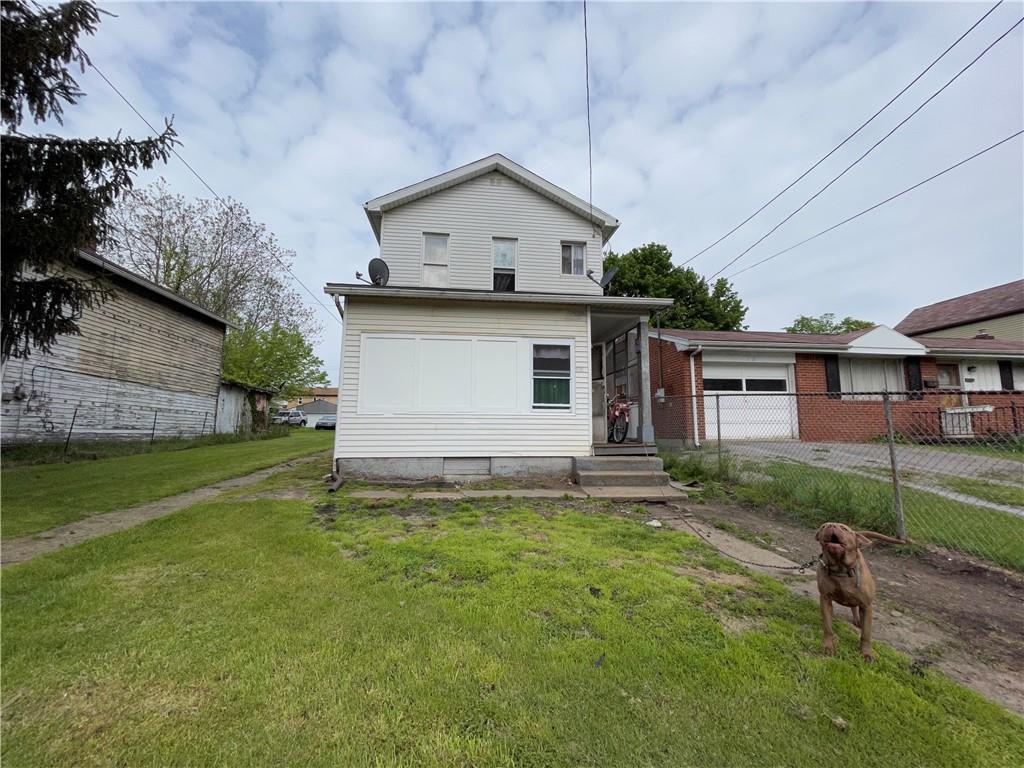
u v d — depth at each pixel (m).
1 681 2.02
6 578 3.21
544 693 2.02
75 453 10.27
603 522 5.11
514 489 7.07
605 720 1.85
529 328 8.32
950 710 1.96
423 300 8.00
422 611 2.79
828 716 1.90
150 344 13.92
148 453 12.15
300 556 3.77
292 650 2.32
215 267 22.48
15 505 5.66
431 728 1.78
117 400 12.56
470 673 2.15
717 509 5.88
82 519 5.05
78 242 5.51
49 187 5.11
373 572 3.46
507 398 8.13
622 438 9.38
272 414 28.20
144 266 20.64
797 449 9.85
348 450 7.64
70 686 2.01
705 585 3.31
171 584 3.16
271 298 25.36
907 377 12.79
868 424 12.00
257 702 1.92
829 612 2.48
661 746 1.71
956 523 4.70
